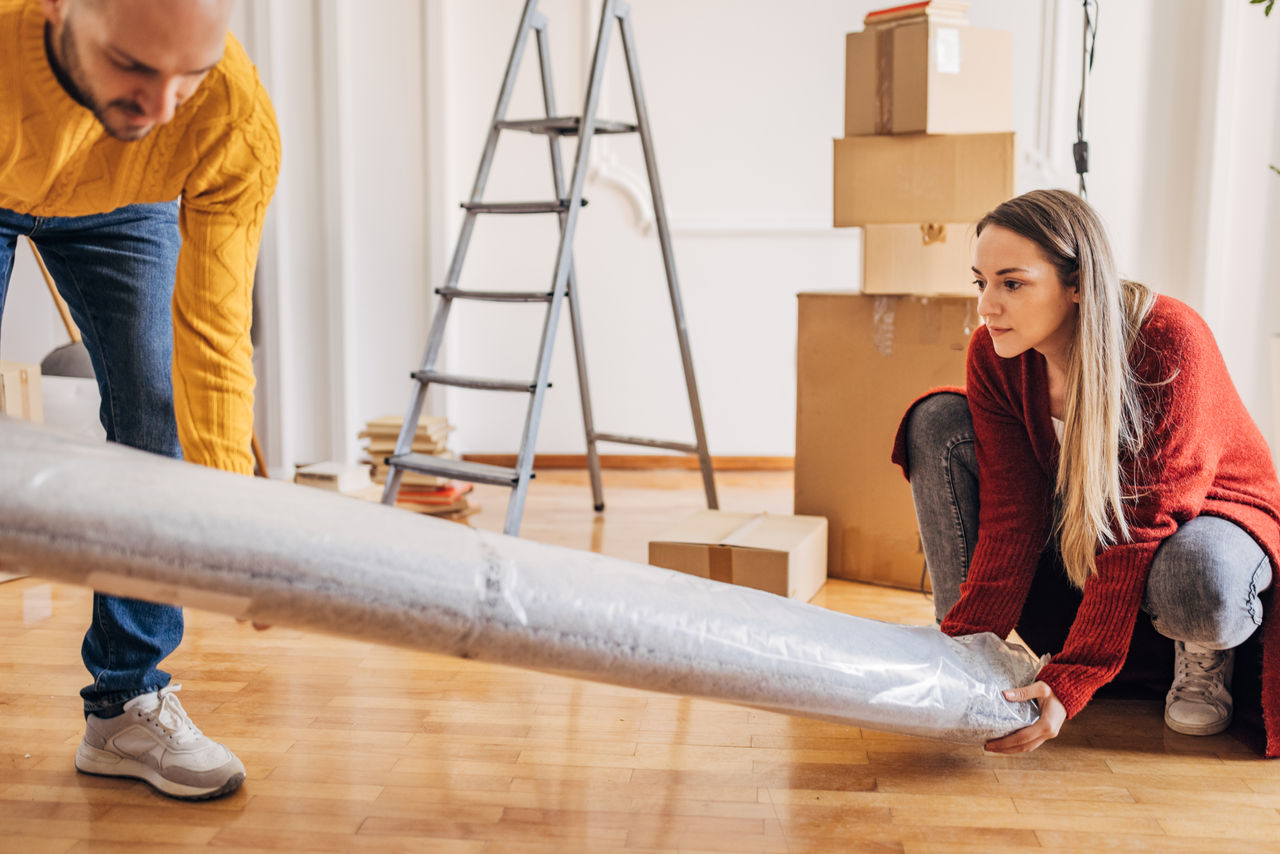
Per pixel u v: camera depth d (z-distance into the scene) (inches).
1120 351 56.6
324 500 39.9
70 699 68.1
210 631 81.7
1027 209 56.9
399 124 143.9
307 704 67.5
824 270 147.9
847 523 99.8
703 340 149.6
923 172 92.0
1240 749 61.6
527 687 71.1
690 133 146.1
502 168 146.9
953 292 92.7
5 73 38.8
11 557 33.6
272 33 140.3
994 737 55.6
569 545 110.7
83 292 54.0
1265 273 131.8
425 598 39.3
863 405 97.6
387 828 52.0
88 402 115.0
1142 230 139.5
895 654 52.4
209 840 50.7
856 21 142.9
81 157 43.9
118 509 34.6
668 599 45.9
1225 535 57.7
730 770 58.7
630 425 151.9
